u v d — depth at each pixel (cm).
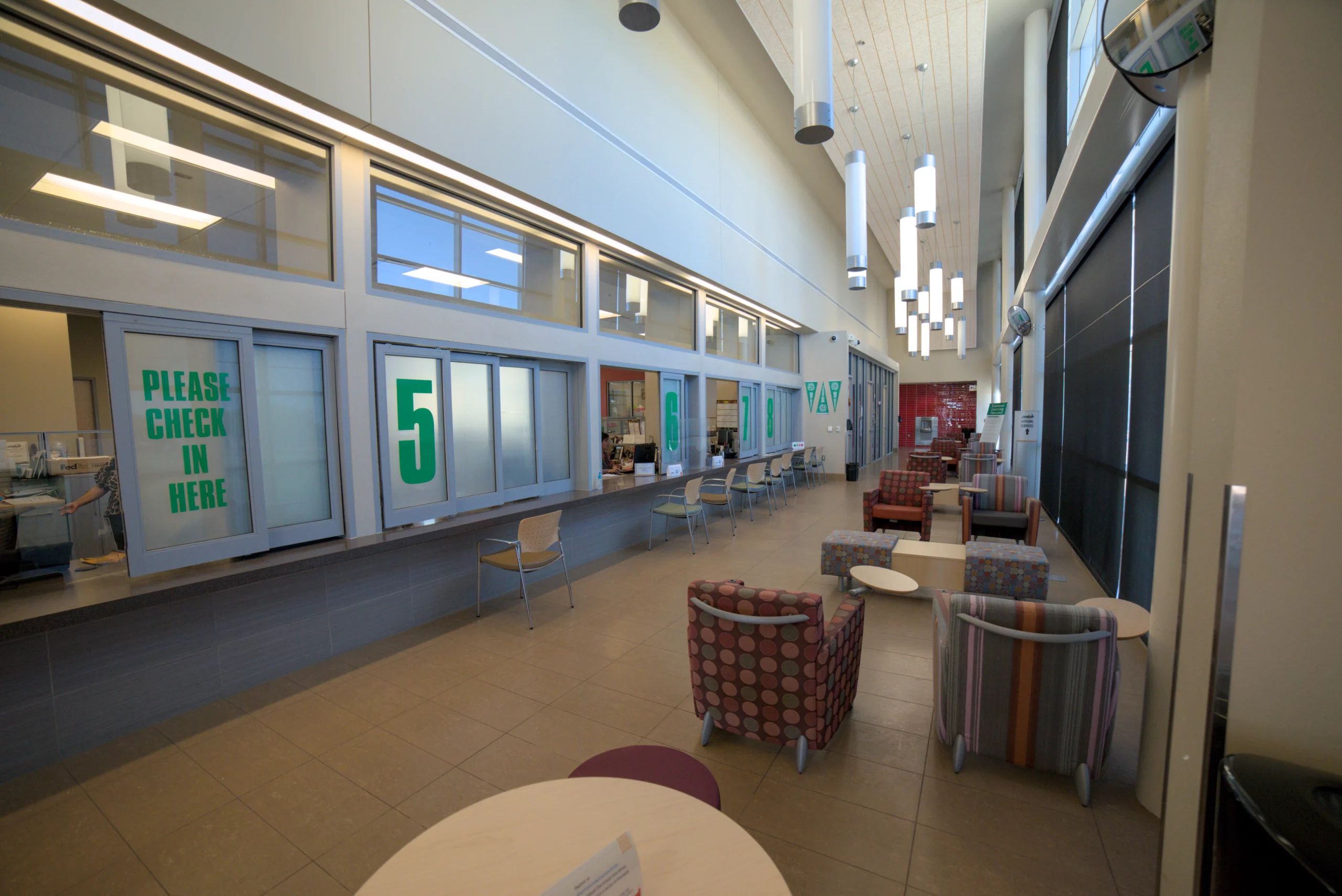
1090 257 629
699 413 877
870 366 1958
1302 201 155
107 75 285
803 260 1236
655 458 762
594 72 562
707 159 804
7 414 582
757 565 612
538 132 487
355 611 396
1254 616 161
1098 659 220
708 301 921
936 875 195
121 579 290
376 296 402
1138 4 212
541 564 446
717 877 113
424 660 376
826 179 1235
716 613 250
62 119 272
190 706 313
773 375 1177
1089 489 611
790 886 191
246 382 332
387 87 366
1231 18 171
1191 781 185
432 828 127
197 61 292
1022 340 1212
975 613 236
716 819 129
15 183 259
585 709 311
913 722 295
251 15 299
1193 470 191
